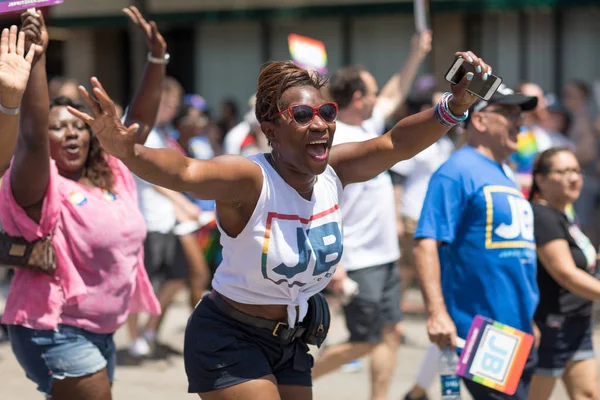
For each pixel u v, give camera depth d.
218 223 3.71
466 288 4.97
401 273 9.89
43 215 4.46
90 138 4.74
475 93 3.62
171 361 8.58
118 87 17.08
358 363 8.25
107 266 4.61
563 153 5.59
